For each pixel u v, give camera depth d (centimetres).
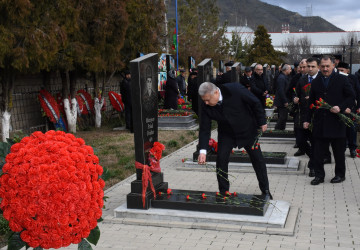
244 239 505
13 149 321
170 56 2111
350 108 706
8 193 304
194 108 1705
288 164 851
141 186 590
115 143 1248
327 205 627
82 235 314
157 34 1827
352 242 489
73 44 1211
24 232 304
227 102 583
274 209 575
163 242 506
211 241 503
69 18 1129
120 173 871
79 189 309
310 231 526
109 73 1930
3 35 962
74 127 1459
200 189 738
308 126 750
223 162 604
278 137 1182
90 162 329
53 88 1547
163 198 595
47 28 1056
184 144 1243
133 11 1612
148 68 604
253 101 583
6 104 1152
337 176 755
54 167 305
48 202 298
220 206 561
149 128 609
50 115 1358
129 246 497
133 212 579
